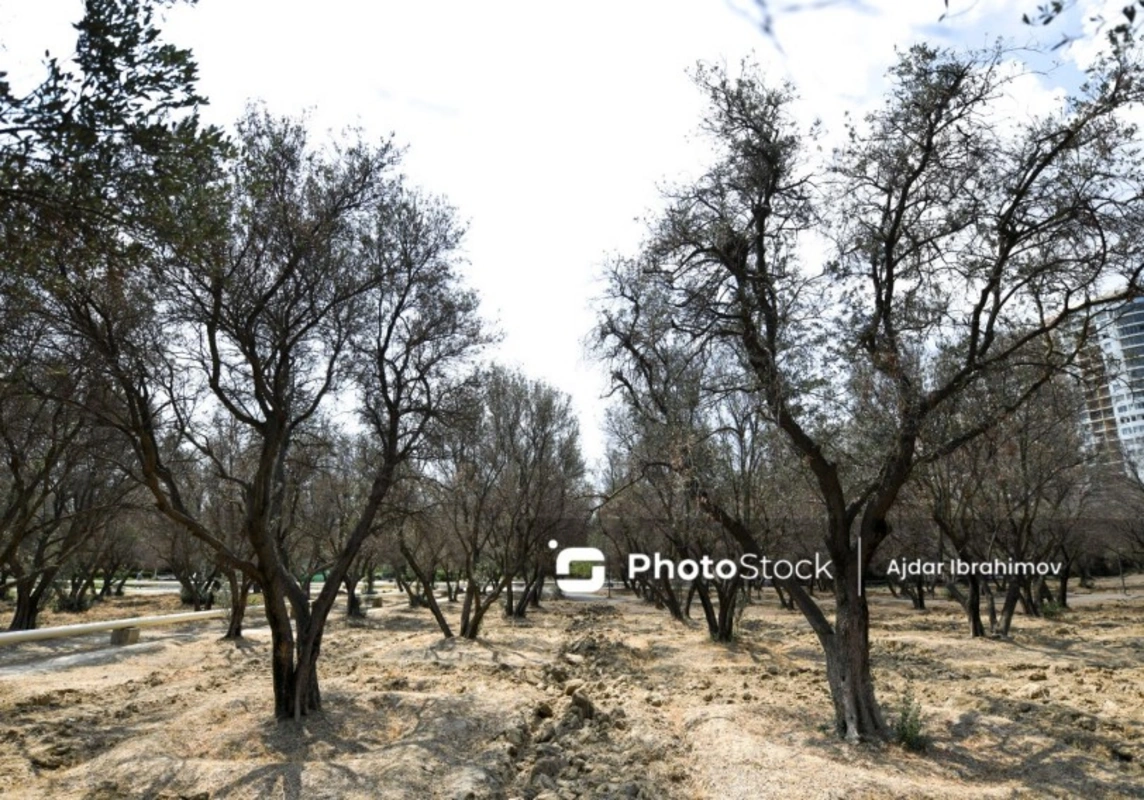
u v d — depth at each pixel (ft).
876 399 34.42
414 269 41.63
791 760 28.22
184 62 14.23
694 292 35.76
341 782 26.23
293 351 41.45
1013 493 73.10
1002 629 70.38
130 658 60.49
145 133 14.16
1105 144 29.73
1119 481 102.32
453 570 140.87
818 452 33.42
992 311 32.09
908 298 34.76
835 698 33.32
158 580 191.83
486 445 75.51
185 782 26.61
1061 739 32.99
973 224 32.42
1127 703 39.55
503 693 42.19
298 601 36.60
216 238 17.16
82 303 26.84
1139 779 27.76
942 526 71.20
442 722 34.19
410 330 42.55
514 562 98.84
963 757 30.40
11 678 50.47
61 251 15.42
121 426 30.09
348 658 59.62
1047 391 52.70
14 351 27.66
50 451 42.73
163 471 32.53
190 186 16.15
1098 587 155.53
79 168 13.58
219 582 109.81
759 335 34.71
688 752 31.78
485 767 28.81
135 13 14.02
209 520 77.97
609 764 31.14
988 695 42.65
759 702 40.83
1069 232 30.91
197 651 64.54
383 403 44.55
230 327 33.24
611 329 41.73
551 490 92.22
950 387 31.71
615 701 43.04
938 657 59.41
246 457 58.85
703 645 69.26
